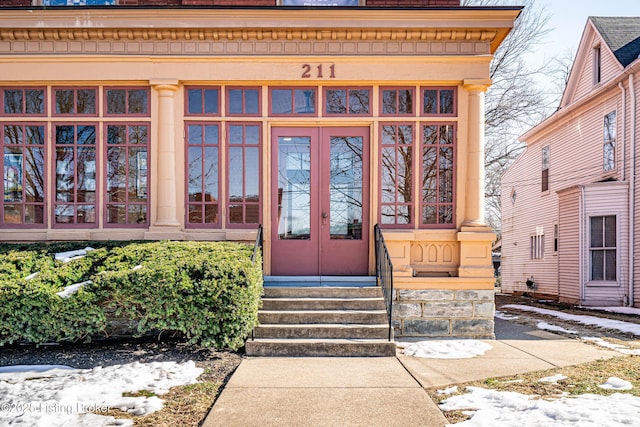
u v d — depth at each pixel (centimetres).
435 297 743
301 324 659
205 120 781
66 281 613
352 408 430
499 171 2367
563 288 1573
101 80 771
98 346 637
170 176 768
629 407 414
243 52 774
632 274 1345
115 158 784
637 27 1559
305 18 752
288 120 781
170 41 774
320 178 791
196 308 571
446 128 780
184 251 652
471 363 584
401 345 675
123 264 625
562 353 643
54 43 773
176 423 398
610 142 1448
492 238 745
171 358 591
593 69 1598
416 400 449
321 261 786
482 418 392
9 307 574
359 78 768
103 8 747
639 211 1326
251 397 457
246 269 586
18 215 784
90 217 785
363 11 741
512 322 980
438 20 750
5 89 787
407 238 749
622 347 693
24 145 785
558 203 1645
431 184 778
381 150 781
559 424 376
